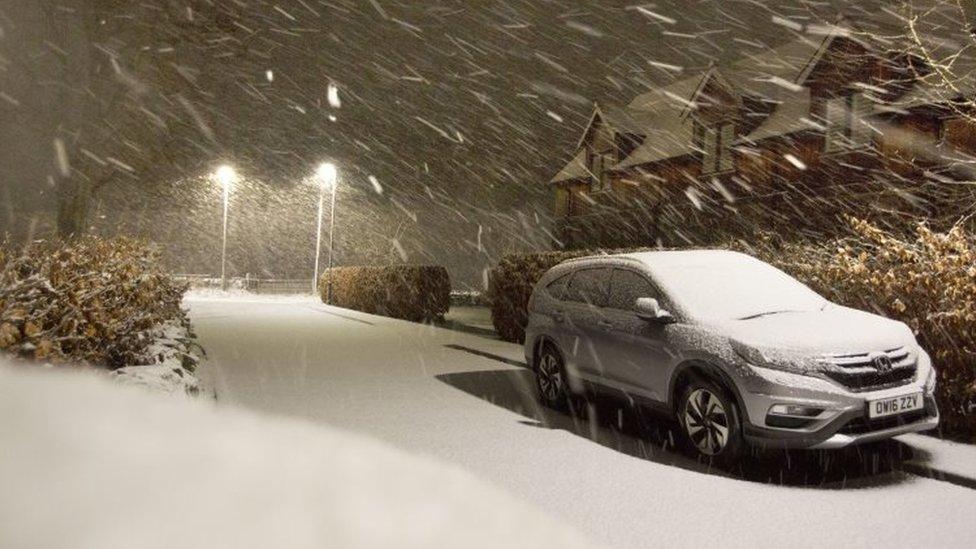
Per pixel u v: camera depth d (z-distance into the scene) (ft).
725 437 18.93
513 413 25.89
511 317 50.16
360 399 28.27
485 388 31.30
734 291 22.08
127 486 7.30
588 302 25.43
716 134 78.13
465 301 113.91
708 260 23.82
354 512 8.96
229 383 31.65
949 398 21.80
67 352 16.10
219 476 8.58
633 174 91.45
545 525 12.93
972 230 33.94
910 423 18.34
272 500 8.21
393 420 24.32
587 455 20.06
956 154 49.78
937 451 19.77
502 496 14.96
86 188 81.87
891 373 18.21
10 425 8.72
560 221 101.71
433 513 10.44
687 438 20.17
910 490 17.02
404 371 36.27
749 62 78.95
